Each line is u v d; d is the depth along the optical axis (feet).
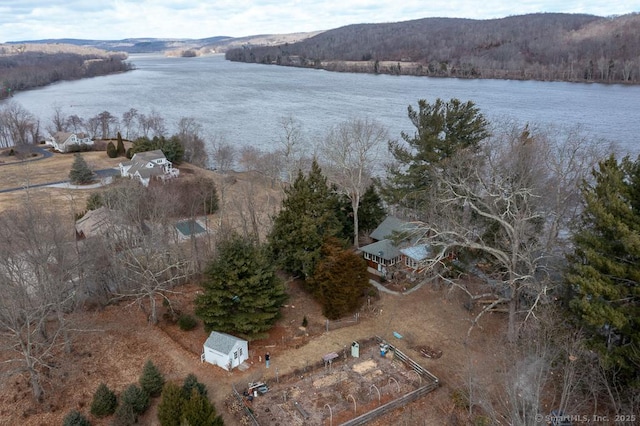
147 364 109.29
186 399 97.55
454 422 97.81
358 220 187.11
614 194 92.43
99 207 202.18
